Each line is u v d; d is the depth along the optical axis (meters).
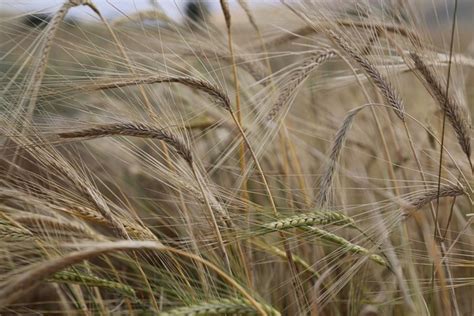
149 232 0.62
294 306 0.69
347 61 0.71
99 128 0.59
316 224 0.61
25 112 0.63
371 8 0.72
